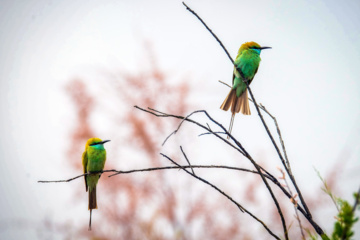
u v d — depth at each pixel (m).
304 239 4.59
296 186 5.10
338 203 4.04
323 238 4.44
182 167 5.22
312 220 4.82
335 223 3.98
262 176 5.00
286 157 5.46
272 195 4.86
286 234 4.69
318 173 4.38
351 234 3.86
